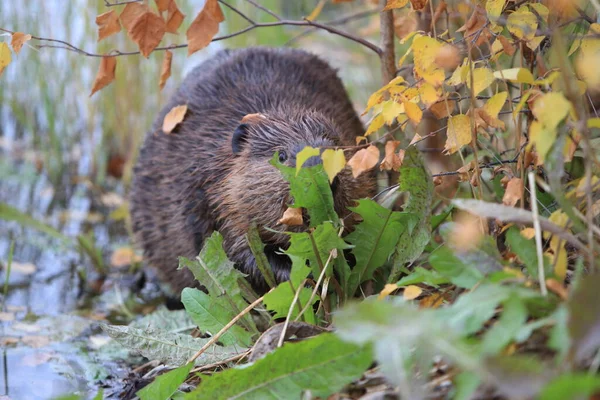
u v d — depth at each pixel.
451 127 4.81
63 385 6.08
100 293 8.17
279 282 5.84
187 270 6.84
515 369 2.66
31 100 11.23
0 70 5.39
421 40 4.62
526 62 5.28
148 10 5.48
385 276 5.46
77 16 11.25
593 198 4.37
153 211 7.27
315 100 6.74
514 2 5.22
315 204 5.20
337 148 5.35
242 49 7.81
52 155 10.75
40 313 7.59
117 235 9.65
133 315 7.63
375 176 6.44
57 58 10.89
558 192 3.79
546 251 4.41
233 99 6.75
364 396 3.72
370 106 4.93
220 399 3.87
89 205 10.38
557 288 3.51
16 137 11.88
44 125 11.45
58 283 8.34
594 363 3.04
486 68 4.71
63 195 10.53
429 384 3.51
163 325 6.99
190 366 4.51
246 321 5.15
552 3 4.53
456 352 2.80
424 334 2.89
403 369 2.86
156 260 7.43
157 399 4.46
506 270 3.75
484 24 4.87
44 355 6.62
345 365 3.75
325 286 5.02
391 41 6.34
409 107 4.63
